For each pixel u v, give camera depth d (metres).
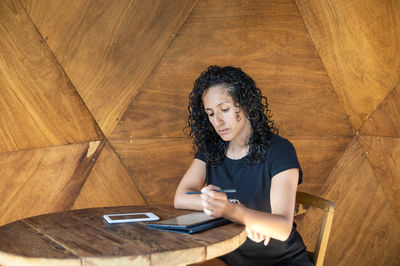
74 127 2.92
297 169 2.12
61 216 2.03
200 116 2.39
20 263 1.43
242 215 1.81
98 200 3.03
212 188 1.90
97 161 3.02
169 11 3.08
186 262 1.51
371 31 3.37
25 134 2.73
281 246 2.15
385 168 3.52
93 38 2.92
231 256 2.23
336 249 3.55
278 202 2.00
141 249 1.50
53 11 2.80
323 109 3.48
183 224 1.77
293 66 3.37
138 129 3.12
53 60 2.82
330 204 2.32
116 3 2.95
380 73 3.45
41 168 2.81
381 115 3.50
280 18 3.30
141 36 3.04
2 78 2.62
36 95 2.76
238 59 3.25
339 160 3.56
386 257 3.58
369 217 3.57
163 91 3.14
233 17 3.21
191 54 3.17
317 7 3.32
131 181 3.13
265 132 2.21
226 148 2.36
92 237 1.65
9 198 2.69
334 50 3.41
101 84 2.98
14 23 2.67
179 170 3.25
